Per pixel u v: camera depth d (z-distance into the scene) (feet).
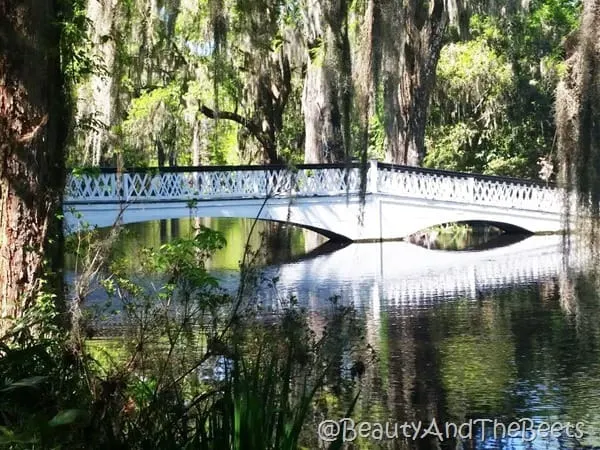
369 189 86.89
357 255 78.84
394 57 52.90
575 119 36.22
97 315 27.84
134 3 51.13
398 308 49.47
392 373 33.45
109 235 33.14
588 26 35.73
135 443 15.70
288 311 29.32
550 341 39.58
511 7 87.92
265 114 90.27
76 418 14.97
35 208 26.17
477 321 45.16
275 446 14.39
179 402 17.04
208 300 26.99
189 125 92.53
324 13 55.67
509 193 93.50
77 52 34.86
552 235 94.43
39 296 24.59
